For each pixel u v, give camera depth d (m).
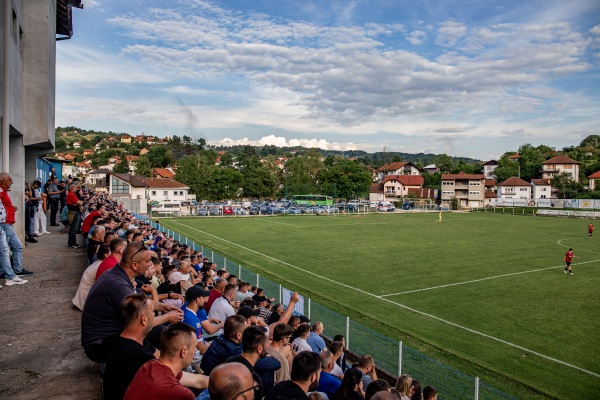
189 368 6.98
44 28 17.08
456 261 32.22
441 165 156.38
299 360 4.66
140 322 4.12
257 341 5.10
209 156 167.00
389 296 22.62
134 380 3.60
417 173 145.38
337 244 40.31
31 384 5.86
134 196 82.25
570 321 18.80
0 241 10.63
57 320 8.34
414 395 8.55
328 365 7.38
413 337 16.52
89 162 193.50
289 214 76.62
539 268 29.94
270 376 5.53
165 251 15.73
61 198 23.69
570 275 27.83
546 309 20.52
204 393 4.47
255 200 110.94
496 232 50.88
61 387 5.79
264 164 128.25
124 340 4.11
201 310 8.62
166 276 10.67
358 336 15.01
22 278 11.45
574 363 14.51
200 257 19.97
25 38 16.83
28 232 16.91
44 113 17.14
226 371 3.14
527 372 13.73
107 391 4.00
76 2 22.92
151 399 3.43
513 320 18.86
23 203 16.72
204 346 7.36
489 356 14.91
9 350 6.94
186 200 88.06
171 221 60.06
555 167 121.50
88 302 4.93
